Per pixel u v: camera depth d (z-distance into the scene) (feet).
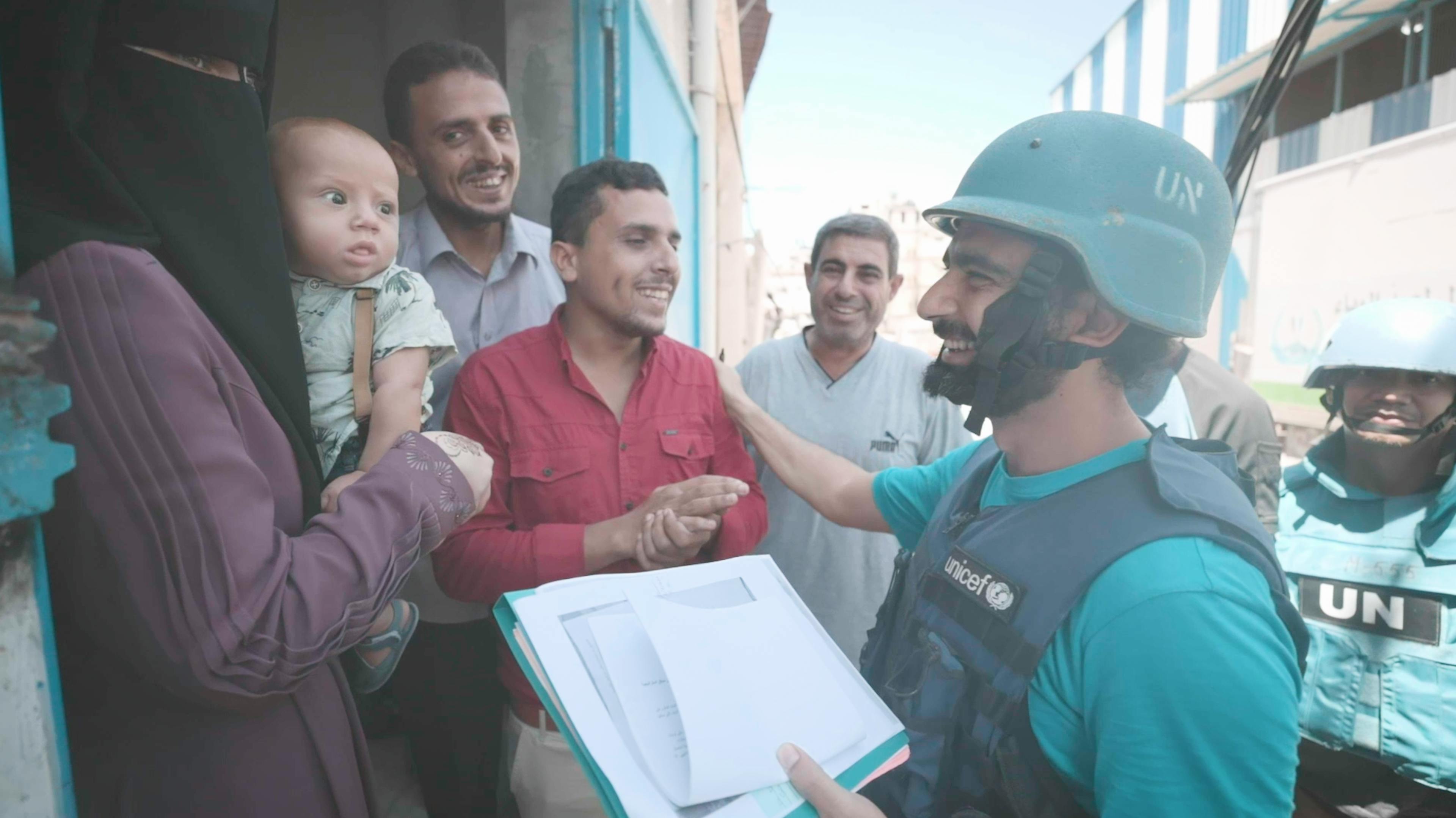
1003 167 2.76
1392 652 5.31
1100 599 2.44
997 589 2.73
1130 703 2.29
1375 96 33.55
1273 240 33.65
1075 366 2.65
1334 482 5.83
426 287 4.03
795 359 7.70
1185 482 2.63
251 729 2.57
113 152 2.47
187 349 2.25
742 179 28.43
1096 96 49.44
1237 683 2.20
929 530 3.43
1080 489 2.77
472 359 5.19
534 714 4.64
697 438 5.21
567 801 4.63
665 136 12.71
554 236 5.09
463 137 6.13
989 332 2.72
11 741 1.79
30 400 1.73
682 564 4.73
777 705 2.57
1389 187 27.50
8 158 2.22
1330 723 5.59
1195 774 2.21
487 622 5.89
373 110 8.73
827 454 4.99
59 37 2.15
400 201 8.85
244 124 2.81
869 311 7.22
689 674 2.50
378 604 2.56
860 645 7.11
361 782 2.97
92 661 2.42
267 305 2.80
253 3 2.76
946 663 2.83
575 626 2.63
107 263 2.15
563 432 4.93
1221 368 7.32
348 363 3.70
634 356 5.34
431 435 3.10
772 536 7.23
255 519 2.30
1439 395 5.26
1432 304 5.50
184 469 2.15
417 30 8.57
